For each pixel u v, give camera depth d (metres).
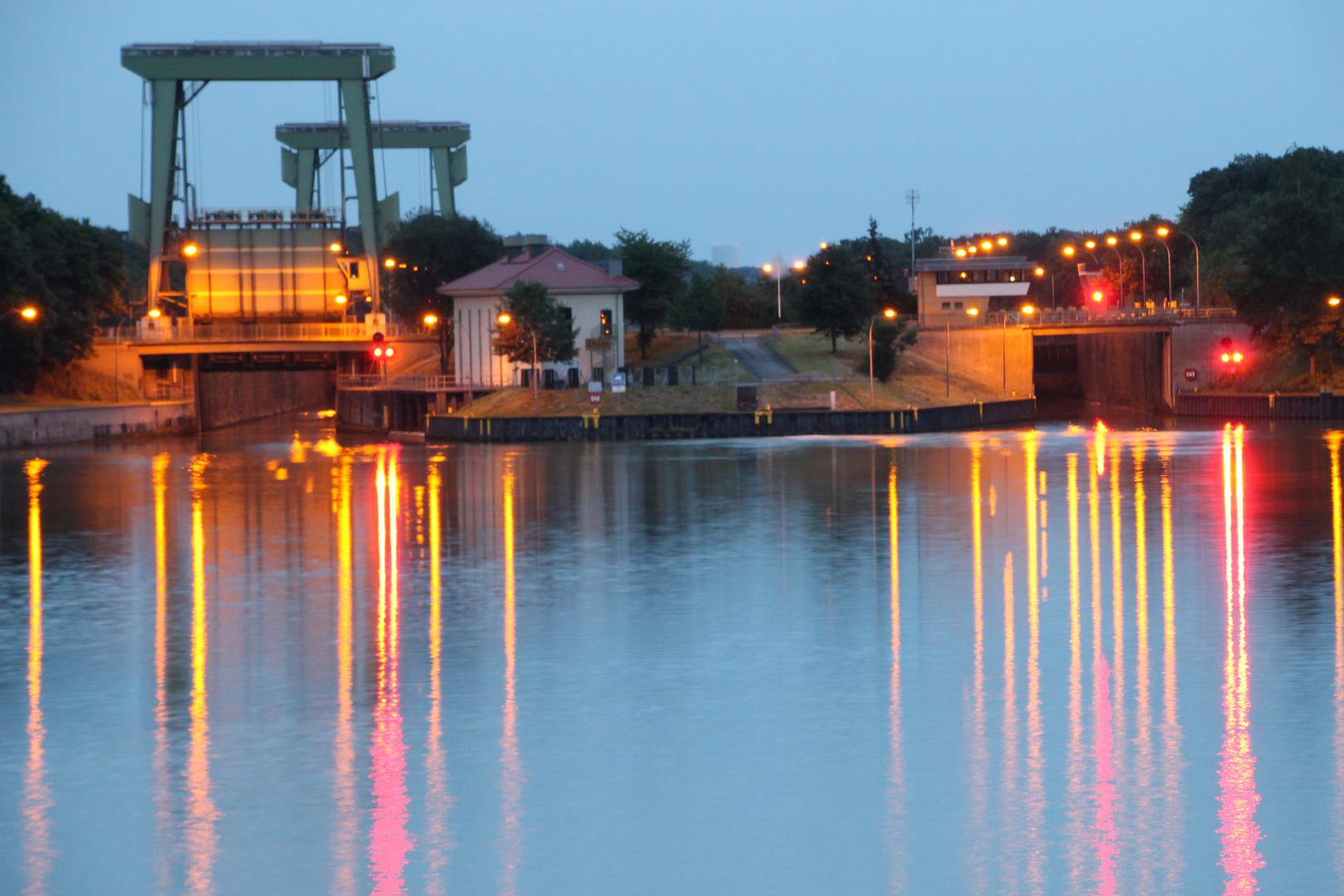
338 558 161.25
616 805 75.69
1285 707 91.12
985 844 69.75
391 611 128.00
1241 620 118.25
